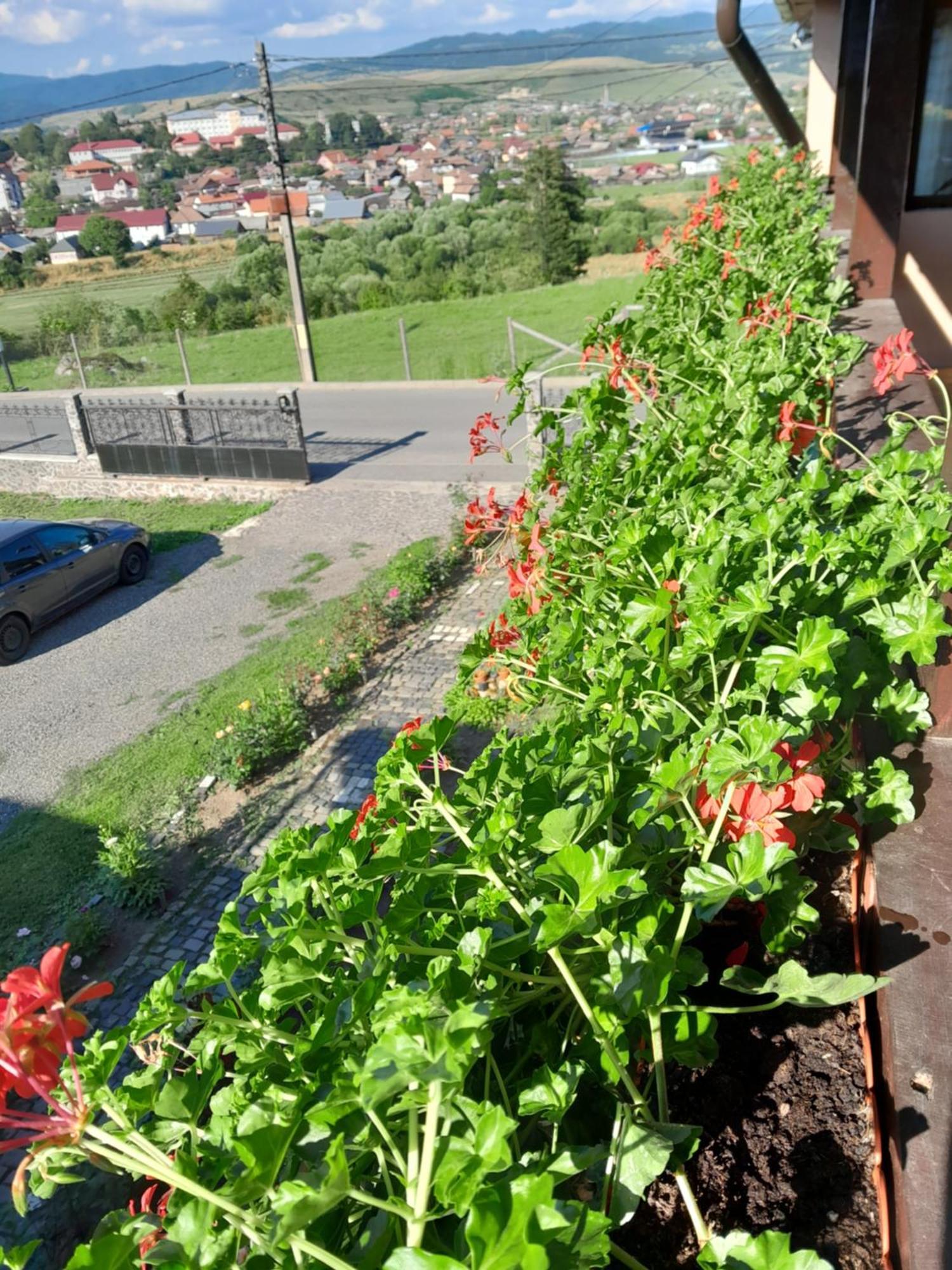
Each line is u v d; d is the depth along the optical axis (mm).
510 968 1127
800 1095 1230
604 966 1112
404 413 17156
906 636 1691
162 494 13867
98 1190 2785
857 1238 1045
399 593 8930
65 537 9812
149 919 5527
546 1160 911
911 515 1898
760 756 1243
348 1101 837
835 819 1587
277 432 15945
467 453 14258
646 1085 1152
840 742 1601
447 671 7812
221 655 8719
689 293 4188
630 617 1751
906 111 4750
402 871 1247
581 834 1139
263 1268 849
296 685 7551
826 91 9094
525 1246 679
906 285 5684
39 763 7301
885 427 3186
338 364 24156
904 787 1520
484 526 2848
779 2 8898
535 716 2268
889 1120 1107
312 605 9508
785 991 1130
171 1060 1141
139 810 6496
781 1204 1095
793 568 1876
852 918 1577
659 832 1354
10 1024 838
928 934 1330
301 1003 1502
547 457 3004
